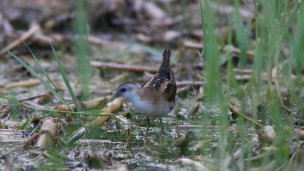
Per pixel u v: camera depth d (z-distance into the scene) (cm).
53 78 1664
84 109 1350
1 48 1908
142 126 1279
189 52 1775
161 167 1057
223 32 1692
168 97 1194
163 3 2259
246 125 1212
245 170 1020
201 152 1116
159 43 1959
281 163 1023
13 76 1694
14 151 1134
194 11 2178
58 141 1157
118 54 1880
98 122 1227
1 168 1060
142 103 1175
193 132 1176
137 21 2120
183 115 1350
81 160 1090
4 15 2103
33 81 1590
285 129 1134
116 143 1179
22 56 1858
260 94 1262
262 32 1195
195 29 2042
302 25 1105
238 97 1352
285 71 1270
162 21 2109
